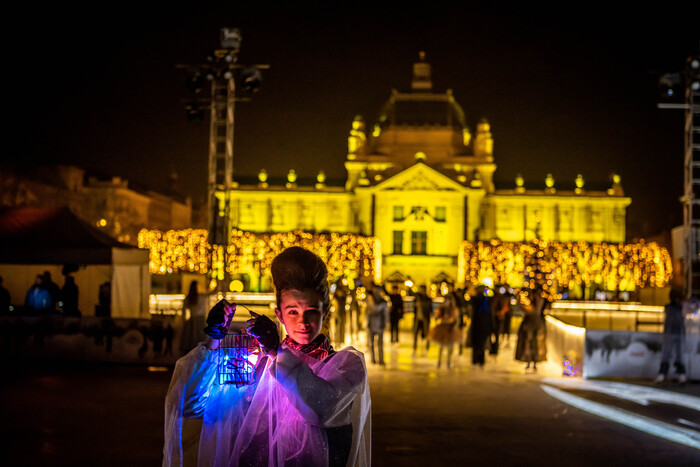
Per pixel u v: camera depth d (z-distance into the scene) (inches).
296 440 107.7
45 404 453.4
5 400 465.1
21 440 352.5
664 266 2694.4
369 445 115.3
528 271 1909.4
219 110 844.0
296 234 2524.6
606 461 330.3
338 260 2503.7
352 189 3142.2
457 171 3203.7
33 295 767.1
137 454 327.6
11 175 3211.1
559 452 347.6
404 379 625.6
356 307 1074.7
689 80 888.9
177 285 2295.8
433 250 2977.4
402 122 3366.1
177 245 2361.0
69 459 317.1
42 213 819.4
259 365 111.0
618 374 651.5
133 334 683.4
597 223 3154.5
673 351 635.5
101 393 499.5
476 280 2596.0
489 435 386.6
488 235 3137.3
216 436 109.9
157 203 4490.7
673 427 416.2
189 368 111.0
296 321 114.2
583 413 460.1
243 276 2596.0
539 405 490.0
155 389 520.7
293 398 103.7
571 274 2647.6
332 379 106.9
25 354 705.6
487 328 727.7
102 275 993.5
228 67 826.2
